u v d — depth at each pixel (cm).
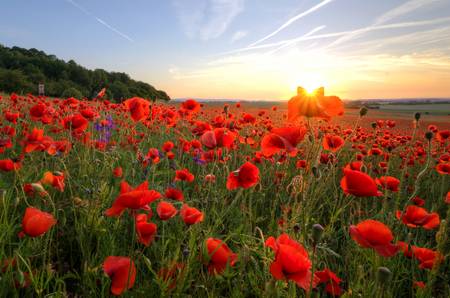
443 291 268
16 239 254
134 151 515
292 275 141
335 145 288
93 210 265
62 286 230
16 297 185
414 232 374
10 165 280
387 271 156
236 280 219
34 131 315
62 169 365
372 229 157
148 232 179
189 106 432
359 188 191
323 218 383
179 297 185
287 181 451
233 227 316
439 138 570
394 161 761
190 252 194
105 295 201
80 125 366
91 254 252
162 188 361
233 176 234
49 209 284
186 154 543
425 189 566
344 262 287
